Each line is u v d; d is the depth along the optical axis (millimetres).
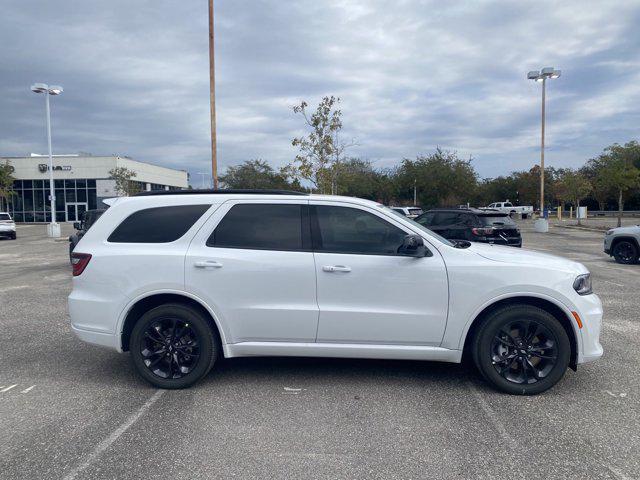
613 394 4691
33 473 3359
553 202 65500
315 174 21781
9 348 6285
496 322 4613
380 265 4668
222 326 4758
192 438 3840
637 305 8711
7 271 14406
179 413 4297
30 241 28000
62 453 3623
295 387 4883
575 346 4660
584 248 20250
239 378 5141
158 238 4902
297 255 4738
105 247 4922
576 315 4590
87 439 3834
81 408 4418
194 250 4801
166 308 4777
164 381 4816
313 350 4766
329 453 3609
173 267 4750
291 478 3287
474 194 46188
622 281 11414
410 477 3299
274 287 4711
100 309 4836
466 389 4820
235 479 3277
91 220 13383
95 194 54594
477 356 4711
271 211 4922
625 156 30047
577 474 3326
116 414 4285
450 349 4707
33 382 5082
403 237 4797
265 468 3410
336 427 4020
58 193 54906
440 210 15430
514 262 4668
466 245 5082
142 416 4242
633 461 3488
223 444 3746
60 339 6715
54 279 12547
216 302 4723
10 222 29516
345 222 4859
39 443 3773
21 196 54938
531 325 4621
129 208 5027
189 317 4754
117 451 3646
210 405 4465
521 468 3402
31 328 7340
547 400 4555
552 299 4582
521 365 4660
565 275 4621
